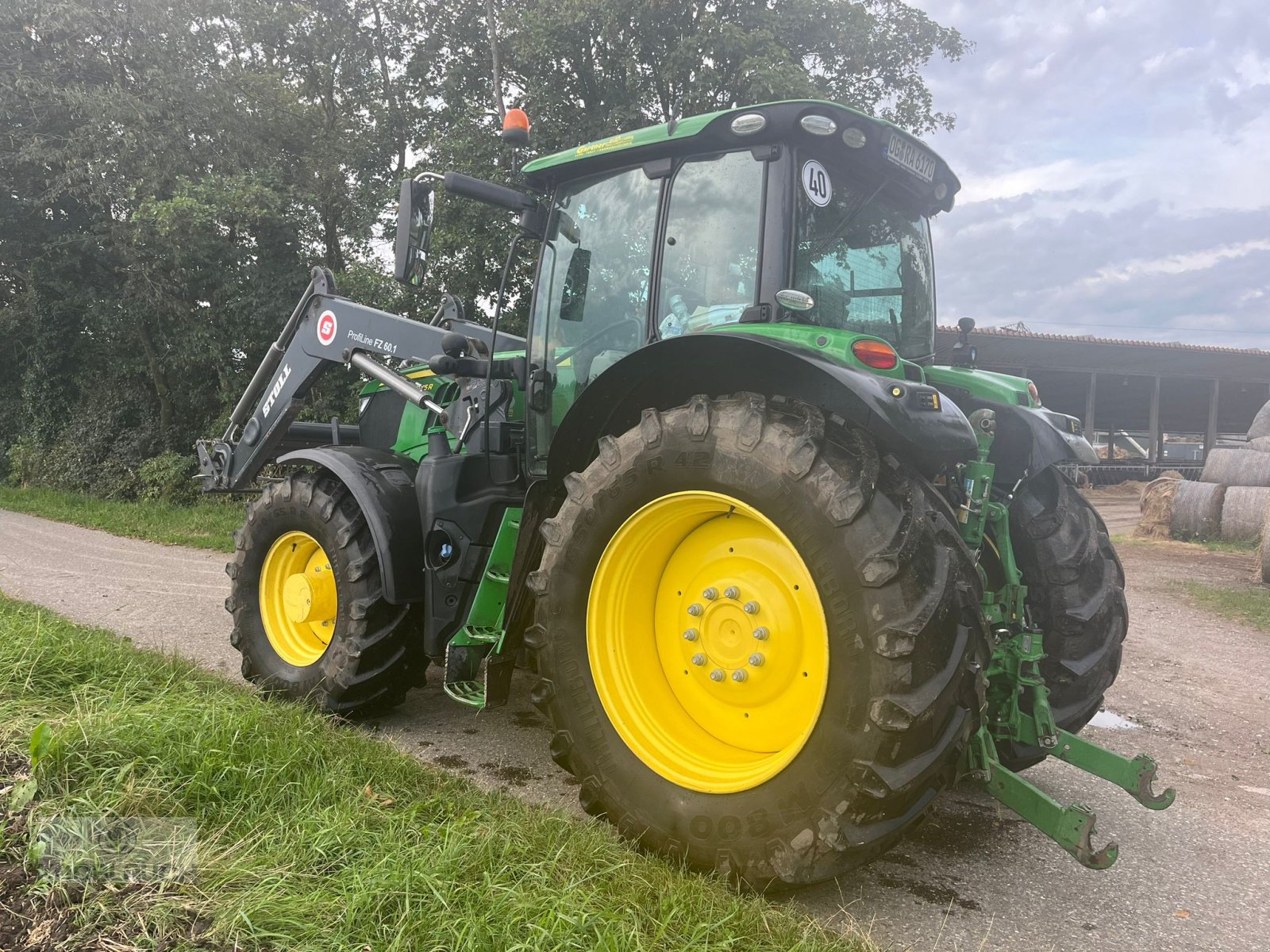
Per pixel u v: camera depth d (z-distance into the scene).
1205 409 33.78
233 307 13.52
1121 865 2.77
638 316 3.22
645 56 11.95
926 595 2.19
